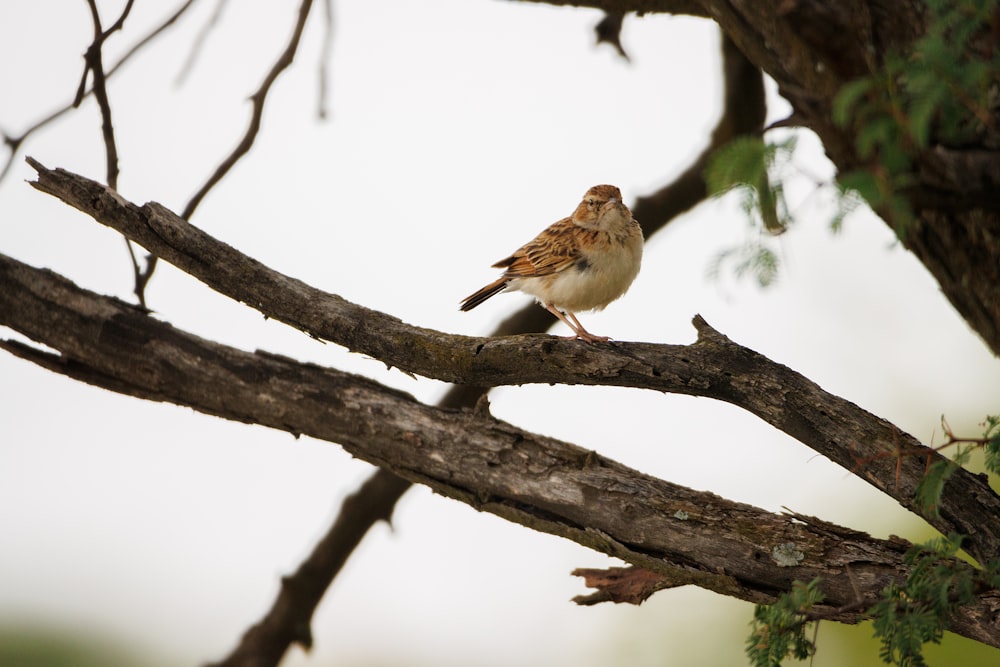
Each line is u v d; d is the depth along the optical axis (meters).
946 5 6.67
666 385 9.08
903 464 8.36
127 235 9.86
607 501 9.03
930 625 7.60
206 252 9.82
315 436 9.75
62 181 9.81
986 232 7.96
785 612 7.83
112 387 9.84
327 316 9.80
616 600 10.01
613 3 10.97
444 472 9.43
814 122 7.38
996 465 7.23
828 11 6.94
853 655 15.43
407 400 9.66
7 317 9.73
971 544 8.17
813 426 8.70
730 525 8.78
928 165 7.07
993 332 8.46
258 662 14.51
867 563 8.39
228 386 9.66
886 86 6.68
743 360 8.98
